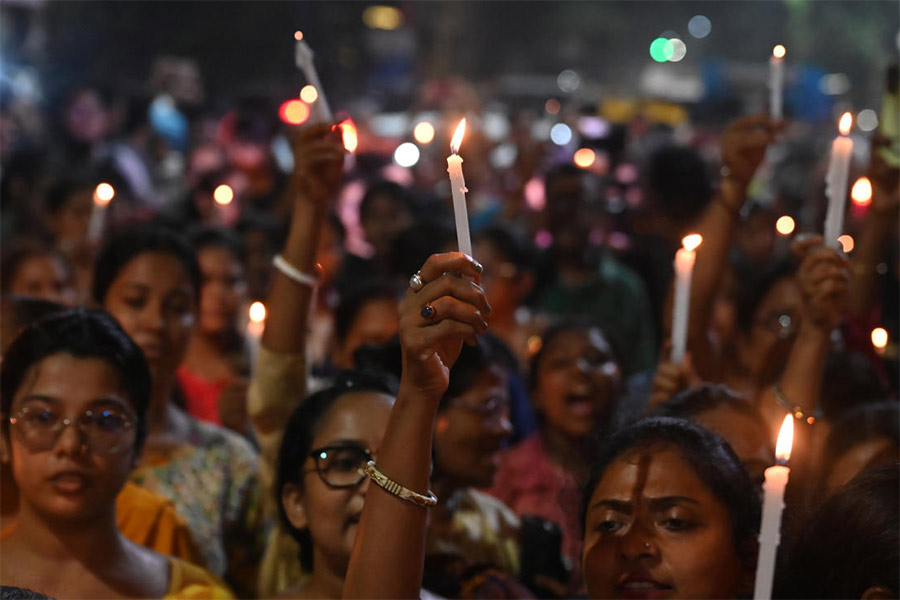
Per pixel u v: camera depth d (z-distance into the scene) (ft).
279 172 53.26
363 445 15.64
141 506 18.22
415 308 11.29
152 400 20.95
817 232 36.99
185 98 79.30
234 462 21.09
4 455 16.17
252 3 136.15
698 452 13.16
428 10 171.73
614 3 192.75
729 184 20.98
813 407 17.54
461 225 11.19
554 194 38.42
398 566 11.47
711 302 21.09
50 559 15.60
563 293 38.24
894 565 11.44
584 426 24.50
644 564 12.84
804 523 13.12
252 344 24.64
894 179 22.65
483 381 19.62
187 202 46.55
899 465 12.08
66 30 128.67
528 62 188.96
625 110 117.08
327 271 35.58
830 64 158.71
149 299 21.06
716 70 114.42
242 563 20.74
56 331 15.88
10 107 76.89
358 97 138.51
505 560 20.13
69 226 39.47
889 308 33.73
